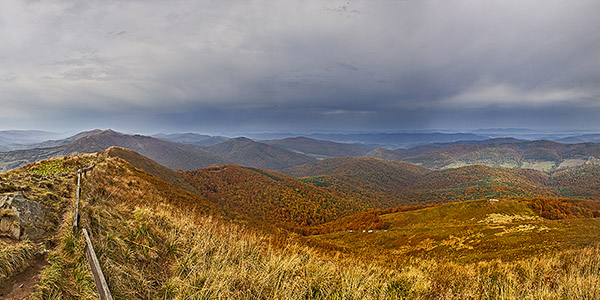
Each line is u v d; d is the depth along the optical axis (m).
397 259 13.19
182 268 6.61
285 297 5.92
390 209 118.19
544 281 8.33
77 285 4.93
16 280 4.56
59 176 12.26
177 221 9.91
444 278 9.28
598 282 7.25
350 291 6.85
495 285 8.06
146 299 5.27
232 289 5.96
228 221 22.19
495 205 88.56
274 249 10.16
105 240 6.36
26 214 6.42
